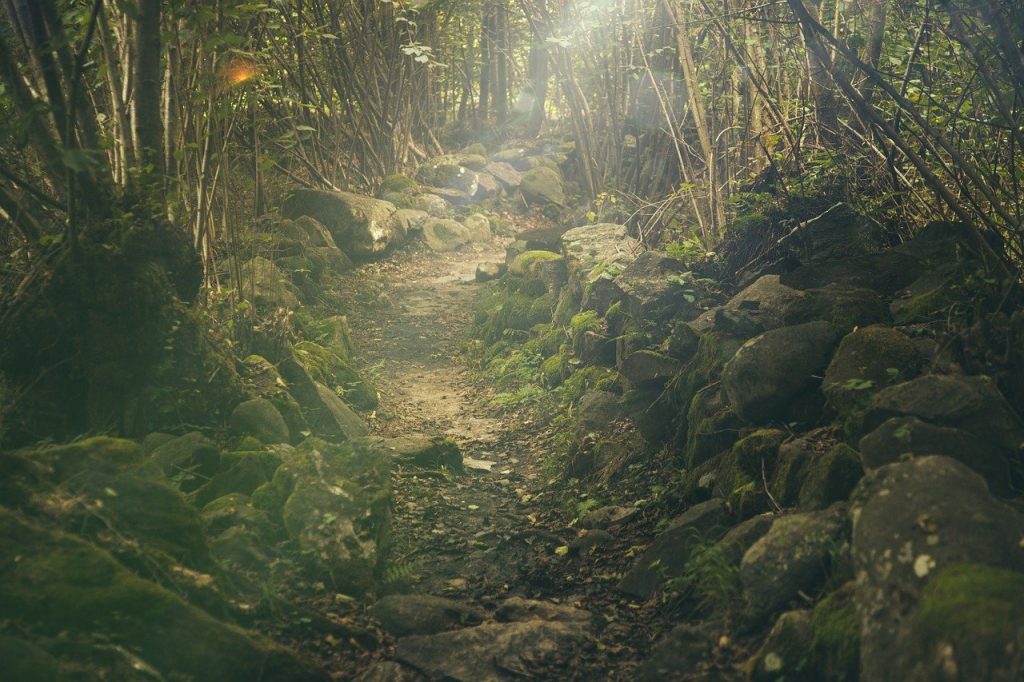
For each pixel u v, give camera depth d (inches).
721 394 234.7
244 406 253.3
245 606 172.7
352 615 186.2
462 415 351.3
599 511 239.8
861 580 126.9
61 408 230.1
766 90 310.0
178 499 173.8
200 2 276.4
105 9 262.7
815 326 214.8
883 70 262.2
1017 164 237.0
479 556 227.1
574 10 434.3
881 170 279.3
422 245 627.2
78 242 228.7
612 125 452.8
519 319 407.5
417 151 764.6
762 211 292.7
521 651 172.6
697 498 224.1
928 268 244.4
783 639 146.0
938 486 129.0
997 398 162.4
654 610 186.5
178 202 274.4
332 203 564.1
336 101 652.7
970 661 102.8
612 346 318.7
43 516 157.8
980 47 210.8
